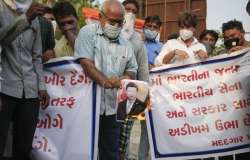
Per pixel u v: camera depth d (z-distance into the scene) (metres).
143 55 7.05
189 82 6.61
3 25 5.21
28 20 5.29
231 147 6.50
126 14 7.12
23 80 5.43
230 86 6.50
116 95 5.88
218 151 6.52
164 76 6.66
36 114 5.57
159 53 7.50
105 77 5.66
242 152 6.49
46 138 5.84
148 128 6.63
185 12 7.04
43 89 5.69
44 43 6.16
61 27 6.33
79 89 5.79
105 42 5.86
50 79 5.87
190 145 6.57
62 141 5.81
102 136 5.93
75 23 6.33
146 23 8.00
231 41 6.68
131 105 5.82
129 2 7.20
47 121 5.84
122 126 6.93
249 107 6.46
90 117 5.75
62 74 5.84
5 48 5.37
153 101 6.64
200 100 6.57
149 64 7.86
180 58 6.79
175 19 18.55
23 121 5.46
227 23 6.70
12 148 5.61
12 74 5.39
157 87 6.67
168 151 6.62
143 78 7.03
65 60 5.81
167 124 6.62
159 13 18.86
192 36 7.01
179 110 6.60
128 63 6.05
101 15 5.89
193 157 6.58
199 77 6.59
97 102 5.75
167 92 6.64
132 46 6.72
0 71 5.20
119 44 5.96
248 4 7.05
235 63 6.48
